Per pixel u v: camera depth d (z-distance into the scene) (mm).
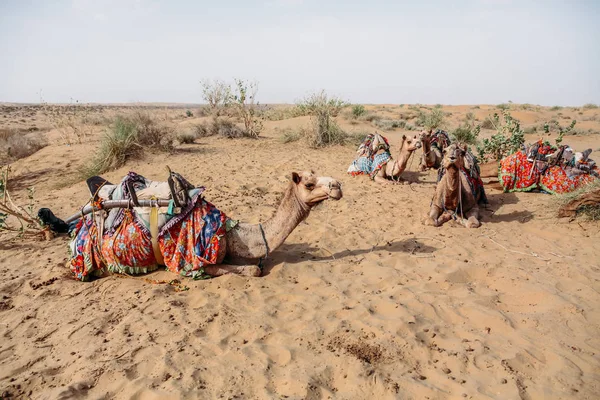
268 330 4785
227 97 23984
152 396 3779
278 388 3914
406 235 7719
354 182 11609
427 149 12719
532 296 5484
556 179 9648
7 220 9133
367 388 3889
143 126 15281
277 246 6031
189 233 5781
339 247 7195
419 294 5523
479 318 4996
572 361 4215
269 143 18938
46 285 5965
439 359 4297
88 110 21875
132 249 5809
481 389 3846
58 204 9992
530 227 8008
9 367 4238
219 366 4188
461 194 8391
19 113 65688
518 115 37344
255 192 10508
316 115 18516
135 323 4918
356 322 4898
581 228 7828
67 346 4582
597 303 5281
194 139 18891
